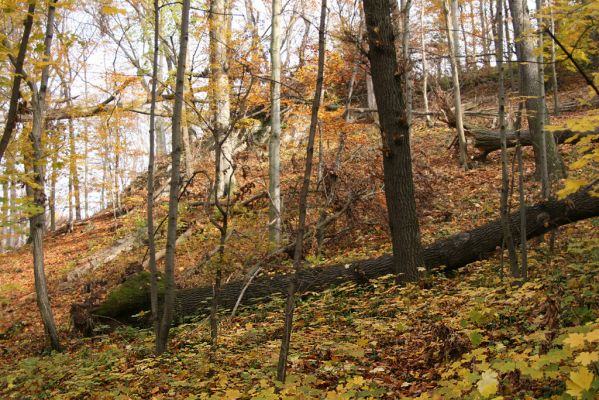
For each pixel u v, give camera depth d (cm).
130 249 1490
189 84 1221
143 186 2333
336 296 741
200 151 1842
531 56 943
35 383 580
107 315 837
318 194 1171
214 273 678
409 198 688
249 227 988
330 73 1200
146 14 1315
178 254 1297
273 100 1116
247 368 473
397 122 676
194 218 1380
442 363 386
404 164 683
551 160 1047
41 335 898
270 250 853
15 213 730
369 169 1153
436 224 1074
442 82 2517
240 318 734
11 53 569
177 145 530
